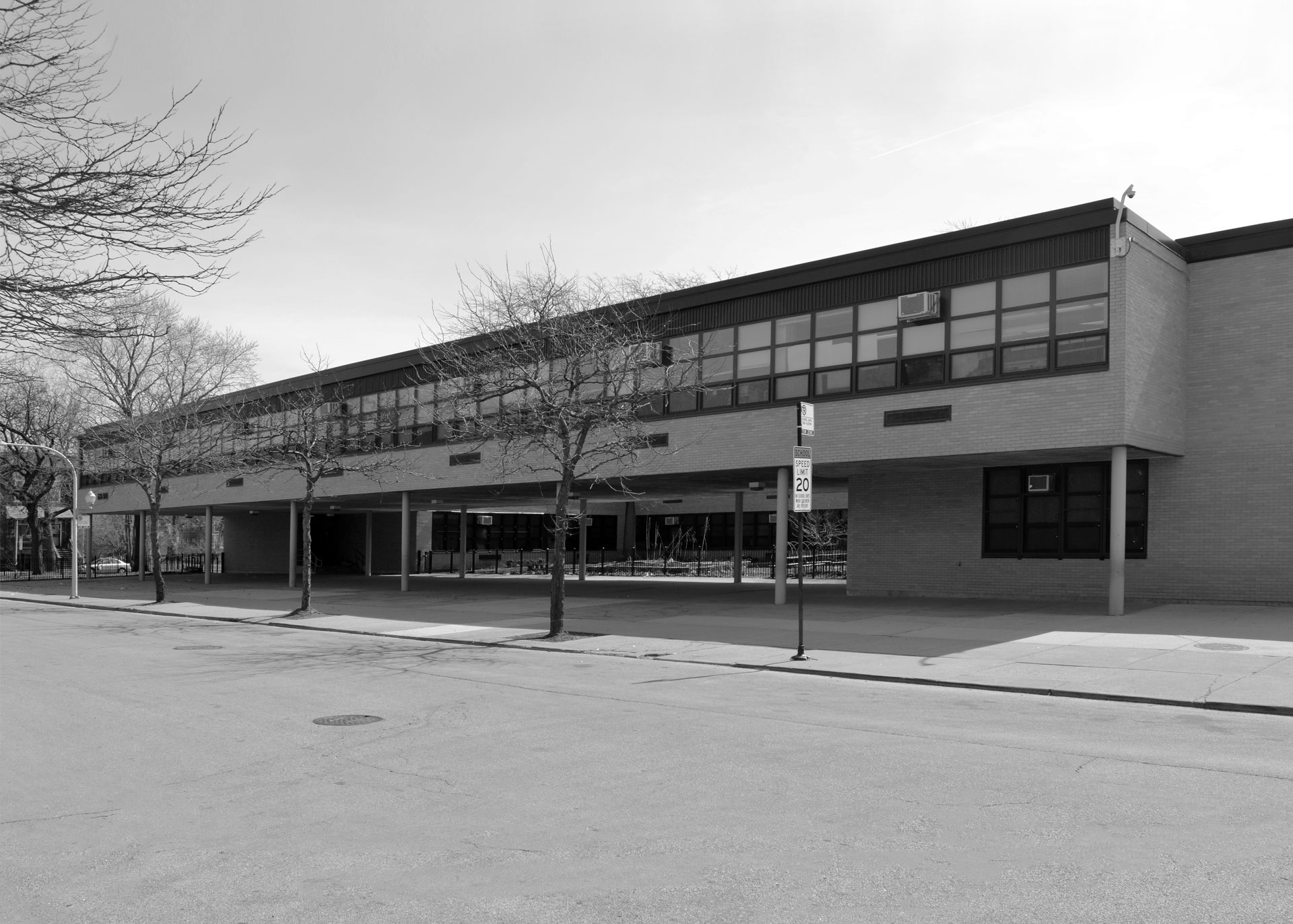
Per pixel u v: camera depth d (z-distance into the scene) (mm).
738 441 24047
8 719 11109
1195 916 4961
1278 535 20094
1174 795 7180
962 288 20891
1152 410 19703
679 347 25344
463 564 42344
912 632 17750
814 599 25562
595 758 8695
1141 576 21531
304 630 22812
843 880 5551
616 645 17625
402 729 10227
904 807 6953
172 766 8734
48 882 5801
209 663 16094
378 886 5629
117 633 22188
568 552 54969
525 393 23656
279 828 6793
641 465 25766
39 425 49906
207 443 38344
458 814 7059
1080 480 22578
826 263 22781
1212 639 15695
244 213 6500
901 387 21516
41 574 53969
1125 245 18766
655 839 6355
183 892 5590
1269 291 20438
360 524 52781
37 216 5934
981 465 23250
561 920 5070
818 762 8406
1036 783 7574
